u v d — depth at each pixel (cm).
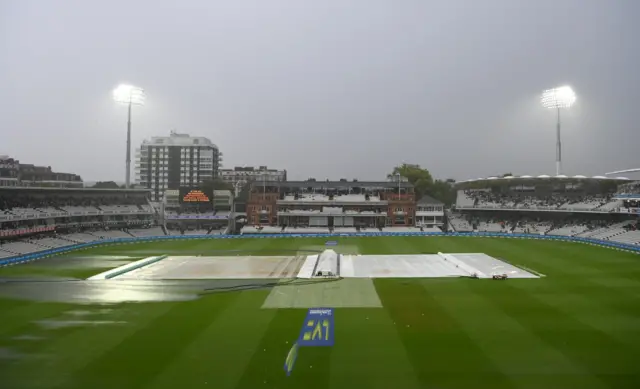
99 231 8775
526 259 5734
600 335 2720
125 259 6003
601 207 8631
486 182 10569
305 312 3291
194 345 2609
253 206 10162
